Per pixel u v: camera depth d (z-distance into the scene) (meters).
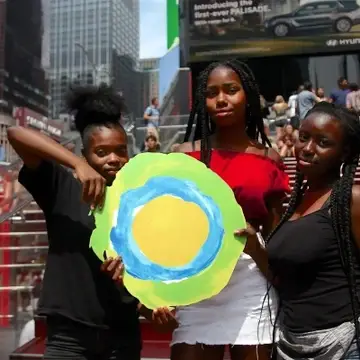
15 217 7.12
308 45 15.56
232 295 2.24
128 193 2.08
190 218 2.06
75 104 2.41
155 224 2.05
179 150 2.50
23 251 6.48
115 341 2.20
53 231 2.25
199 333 2.24
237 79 2.34
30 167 2.18
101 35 75.44
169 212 2.07
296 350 1.99
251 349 2.23
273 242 2.09
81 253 2.20
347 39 15.37
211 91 2.34
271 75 16.44
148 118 12.38
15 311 5.86
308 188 2.22
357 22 15.29
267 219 2.37
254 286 2.25
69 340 2.15
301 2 15.48
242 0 15.73
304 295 1.99
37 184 2.22
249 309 2.23
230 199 2.09
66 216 2.25
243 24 15.79
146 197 2.09
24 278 6.22
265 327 2.23
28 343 4.21
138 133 11.09
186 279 2.00
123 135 2.33
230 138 2.42
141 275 1.99
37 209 7.62
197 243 2.04
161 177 2.12
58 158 2.05
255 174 2.26
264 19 15.70
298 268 1.99
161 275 2.00
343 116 2.06
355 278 1.92
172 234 2.04
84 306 2.16
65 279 2.19
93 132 2.29
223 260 2.02
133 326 2.29
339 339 1.89
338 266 1.95
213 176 2.12
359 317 1.89
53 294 2.18
